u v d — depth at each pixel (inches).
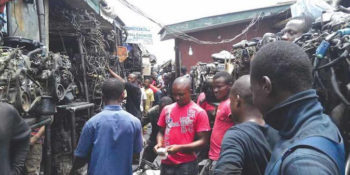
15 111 77.9
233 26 530.9
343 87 84.6
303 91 36.1
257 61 39.1
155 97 364.2
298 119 35.1
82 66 243.9
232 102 69.3
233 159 55.1
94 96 260.5
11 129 74.9
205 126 113.6
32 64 133.4
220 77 121.6
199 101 179.0
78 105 196.4
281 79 36.4
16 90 111.7
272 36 156.0
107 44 368.2
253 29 505.7
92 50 284.8
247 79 68.0
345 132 84.0
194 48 556.1
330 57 87.1
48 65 141.2
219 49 541.3
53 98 141.1
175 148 109.7
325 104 90.0
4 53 115.5
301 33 142.4
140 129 109.0
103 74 274.8
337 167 30.3
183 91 115.6
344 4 235.6
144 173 180.4
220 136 117.0
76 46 303.0
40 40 212.5
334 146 32.1
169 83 494.9
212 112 166.6
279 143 37.1
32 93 125.9
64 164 183.0
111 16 386.9
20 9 197.8
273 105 37.9
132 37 454.9
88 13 303.3
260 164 55.5
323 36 96.0
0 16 162.7
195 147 110.9
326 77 87.5
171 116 119.3
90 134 100.7
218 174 55.2
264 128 59.7
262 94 38.8
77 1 284.4
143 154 190.5
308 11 157.3
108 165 98.3
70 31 265.1
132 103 276.1
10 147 78.0
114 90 104.7
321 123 34.0
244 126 59.8
